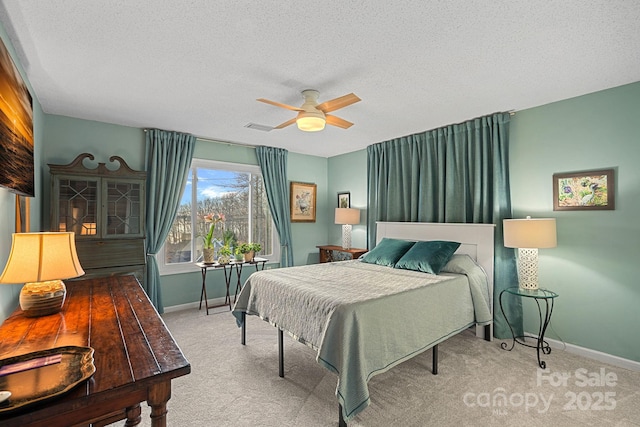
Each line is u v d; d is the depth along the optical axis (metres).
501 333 3.27
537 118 3.22
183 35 1.96
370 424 1.92
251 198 5.11
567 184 3.01
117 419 1.10
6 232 1.96
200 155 4.54
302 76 2.53
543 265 3.17
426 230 3.95
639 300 2.62
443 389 2.31
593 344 2.85
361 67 2.38
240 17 1.78
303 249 5.62
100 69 2.41
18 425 0.85
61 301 1.78
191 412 2.03
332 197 5.82
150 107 3.25
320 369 2.62
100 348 1.29
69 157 3.52
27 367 1.08
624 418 1.97
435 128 4.00
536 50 2.13
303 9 1.71
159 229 4.01
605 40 2.00
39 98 2.97
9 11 1.71
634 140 2.65
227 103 3.14
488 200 3.48
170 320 3.88
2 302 1.88
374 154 4.82
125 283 2.52
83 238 3.27
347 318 1.97
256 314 2.91
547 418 1.97
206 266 4.16
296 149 5.28
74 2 1.65
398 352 2.20
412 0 1.63
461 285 2.93
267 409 2.06
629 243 2.67
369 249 4.85
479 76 2.53
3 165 1.58
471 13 1.74
